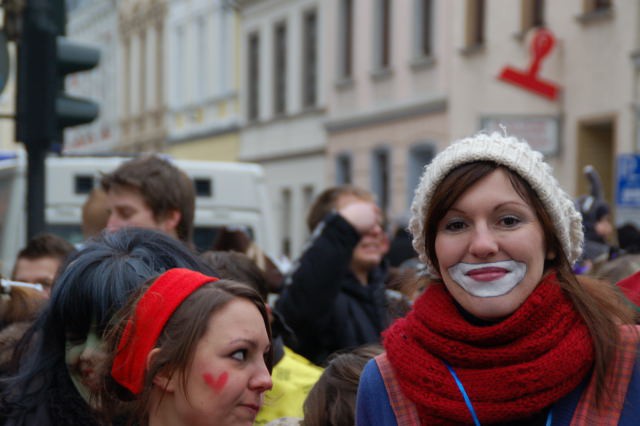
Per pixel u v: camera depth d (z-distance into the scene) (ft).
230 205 37.68
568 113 62.18
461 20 73.41
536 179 8.28
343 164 94.58
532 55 62.75
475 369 8.10
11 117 23.43
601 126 60.80
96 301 8.75
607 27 59.16
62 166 35.68
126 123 153.28
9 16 23.40
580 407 8.03
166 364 7.64
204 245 37.27
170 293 7.88
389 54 86.33
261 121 109.29
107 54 164.14
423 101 79.41
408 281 9.62
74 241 35.60
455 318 8.36
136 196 14.67
